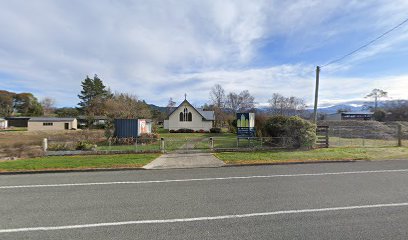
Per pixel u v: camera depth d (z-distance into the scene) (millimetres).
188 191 6527
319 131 15914
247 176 8281
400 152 13297
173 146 17047
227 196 6016
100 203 5617
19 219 4711
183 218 4660
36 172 9453
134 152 14031
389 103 65125
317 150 14156
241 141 19359
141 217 4742
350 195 5914
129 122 20375
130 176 8586
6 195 6340
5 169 9719
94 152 13805
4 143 22172
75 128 55875
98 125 48531
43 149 13812
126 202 5668
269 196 5957
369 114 64062
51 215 4902
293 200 5617
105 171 9656
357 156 12078
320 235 3859
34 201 5816
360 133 26828
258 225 4289
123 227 4297
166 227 4273
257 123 21375
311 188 6602
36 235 4027
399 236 3785
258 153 13195
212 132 37438
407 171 8711
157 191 6570
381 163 10477
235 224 4348
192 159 11820
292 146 14953
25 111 75312
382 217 4551
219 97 63969
